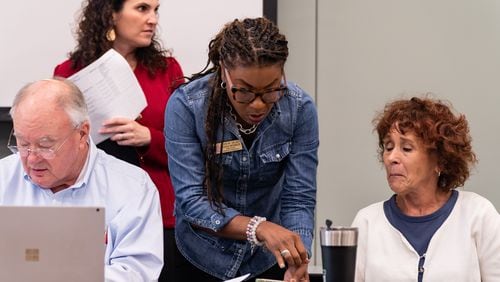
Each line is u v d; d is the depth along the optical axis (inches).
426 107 96.9
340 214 152.4
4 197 96.1
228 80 83.7
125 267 89.8
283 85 85.7
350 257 75.6
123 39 125.6
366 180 152.0
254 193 96.1
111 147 119.3
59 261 72.9
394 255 95.9
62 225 72.6
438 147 95.7
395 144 96.7
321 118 152.4
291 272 83.2
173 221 123.0
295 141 94.2
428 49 151.7
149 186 97.9
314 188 94.9
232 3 143.9
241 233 87.2
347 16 152.0
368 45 151.9
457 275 93.0
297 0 151.9
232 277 97.0
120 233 93.7
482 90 151.1
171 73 130.3
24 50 143.4
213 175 92.0
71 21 142.6
